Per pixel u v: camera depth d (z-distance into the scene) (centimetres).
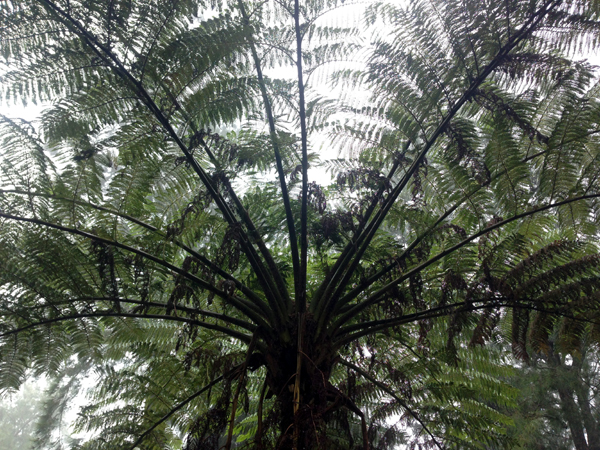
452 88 235
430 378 319
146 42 222
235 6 250
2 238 216
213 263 222
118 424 260
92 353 246
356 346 265
